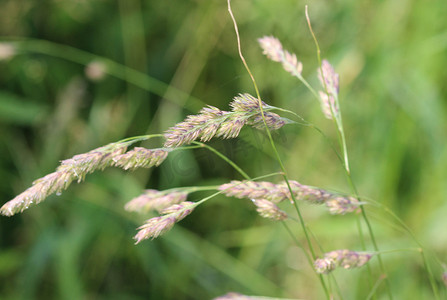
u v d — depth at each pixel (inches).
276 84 27.8
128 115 28.6
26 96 30.2
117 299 25.8
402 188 27.4
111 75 29.6
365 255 16.3
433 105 26.8
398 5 28.1
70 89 28.2
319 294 25.8
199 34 28.7
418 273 24.6
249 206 28.2
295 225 27.0
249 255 27.2
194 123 15.1
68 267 24.3
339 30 28.8
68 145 28.1
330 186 27.4
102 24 30.6
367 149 27.9
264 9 28.9
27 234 27.5
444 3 27.9
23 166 28.1
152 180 27.7
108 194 26.9
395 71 27.6
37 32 30.4
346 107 28.5
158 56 30.1
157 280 25.7
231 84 27.3
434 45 27.6
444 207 25.2
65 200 26.7
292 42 29.1
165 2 30.3
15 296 24.8
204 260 25.8
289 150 28.0
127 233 26.2
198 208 28.0
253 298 17.2
